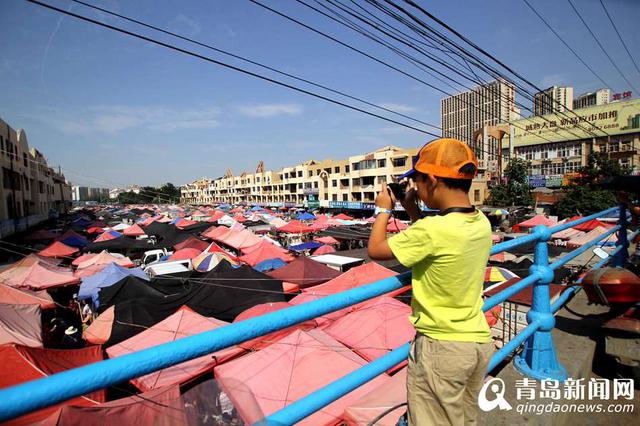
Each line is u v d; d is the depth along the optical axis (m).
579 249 3.05
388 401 4.71
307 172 64.12
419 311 1.32
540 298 2.38
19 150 34.22
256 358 6.55
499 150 37.00
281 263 17.88
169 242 25.92
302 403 1.08
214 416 1.12
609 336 2.77
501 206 34.06
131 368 0.74
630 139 33.28
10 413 0.59
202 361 7.17
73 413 3.10
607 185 3.77
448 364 1.22
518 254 17.84
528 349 2.44
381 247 1.30
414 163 1.41
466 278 1.22
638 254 5.01
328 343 7.44
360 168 50.09
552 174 38.41
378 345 7.62
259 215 43.31
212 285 11.55
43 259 18.89
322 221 35.44
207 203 104.62
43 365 6.52
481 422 1.93
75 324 13.58
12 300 11.66
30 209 39.19
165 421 1.32
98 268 16.88
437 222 1.21
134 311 9.95
